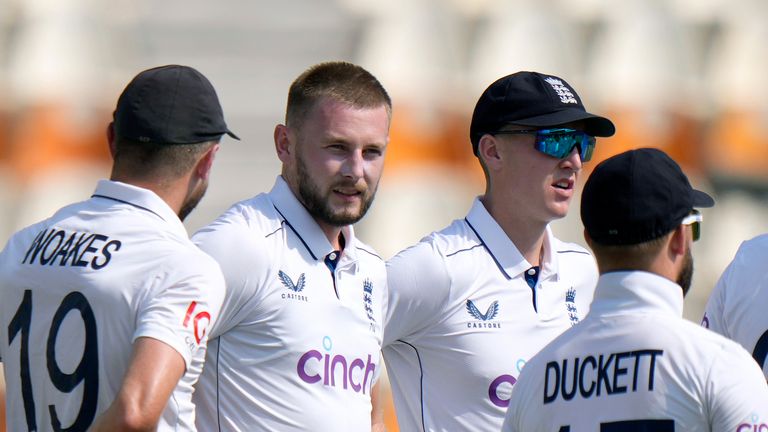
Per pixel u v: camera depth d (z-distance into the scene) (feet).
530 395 32.53
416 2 136.05
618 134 132.77
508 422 33.37
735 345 30.55
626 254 31.53
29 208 132.98
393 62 132.98
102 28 140.15
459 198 130.93
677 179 31.55
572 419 31.30
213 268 33.17
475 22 135.85
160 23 143.64
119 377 32.19
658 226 31.09
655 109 133.59
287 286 37.63
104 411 31.68
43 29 137.18
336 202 38.47
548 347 32.78
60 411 32.78
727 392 29.63
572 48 134.72
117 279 32.55
